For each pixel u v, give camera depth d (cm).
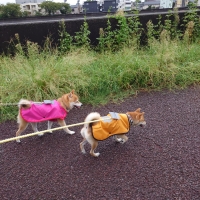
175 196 100
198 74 225
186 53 242
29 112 134
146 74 215
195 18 288
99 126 117
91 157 127
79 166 121
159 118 164
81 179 112
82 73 209
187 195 100
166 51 234
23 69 203
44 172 117
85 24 257
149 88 213
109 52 249
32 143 141
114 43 271
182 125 154
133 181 109
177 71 220
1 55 250
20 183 111
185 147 131
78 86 198
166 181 108
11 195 104
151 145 135
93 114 120
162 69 220
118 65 221
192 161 120
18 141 141
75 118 170
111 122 120
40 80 191
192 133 145
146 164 120
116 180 110
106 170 117
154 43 254
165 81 215
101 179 111
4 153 132
